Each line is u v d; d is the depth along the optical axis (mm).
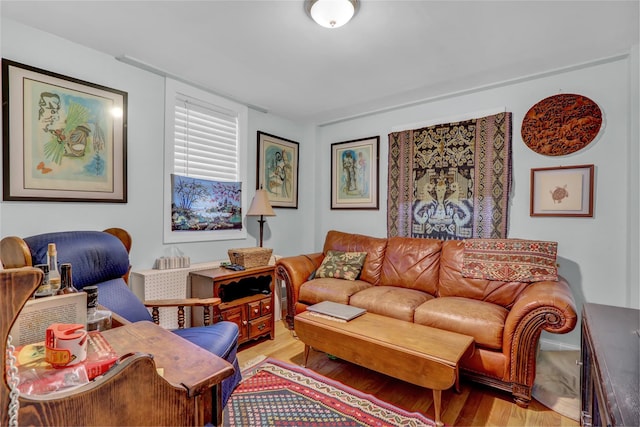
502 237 2787
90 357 802
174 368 805
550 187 2623
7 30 1884
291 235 3977
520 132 2764
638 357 949
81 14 1840
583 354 1411
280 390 1978
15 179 1905
